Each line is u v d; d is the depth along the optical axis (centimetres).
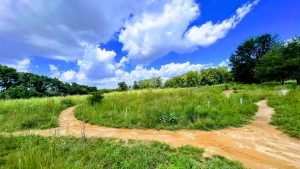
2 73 6612
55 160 606
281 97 1969
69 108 1967
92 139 930
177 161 645
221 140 938
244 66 6209
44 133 1052
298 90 2247
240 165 670
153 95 1973
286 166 684
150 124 1161
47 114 1484
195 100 1681
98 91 1972
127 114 1337
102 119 1306
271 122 1238
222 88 3741
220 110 1401
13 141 854
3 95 4759
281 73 4306
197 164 664
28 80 7500
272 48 5256
